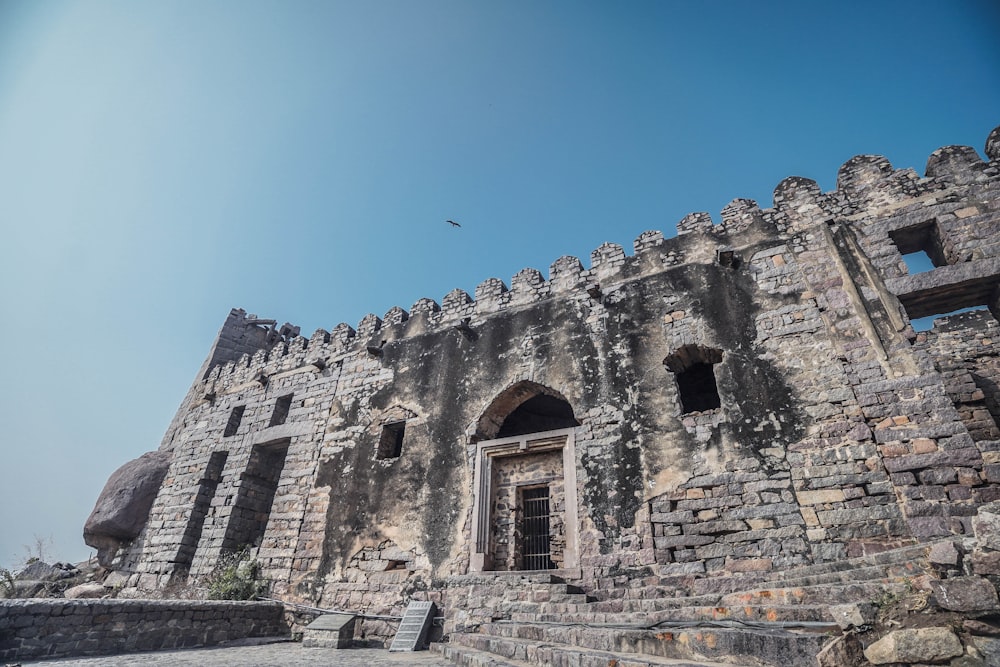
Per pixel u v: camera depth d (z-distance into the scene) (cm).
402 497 1126
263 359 1717
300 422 1423
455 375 1237
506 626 701
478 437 1124
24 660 634
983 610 327
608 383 1024
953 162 956
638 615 583
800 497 771
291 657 723
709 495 832
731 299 1002
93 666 588
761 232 1057
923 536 677
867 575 514
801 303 934
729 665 385
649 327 1050
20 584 1600
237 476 1441
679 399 945
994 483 673
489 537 1005
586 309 1150
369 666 615
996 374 1007
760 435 844
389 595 1013
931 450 723
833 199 1031
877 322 854
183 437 1712
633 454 927
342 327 1565
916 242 969
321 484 1260
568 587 816
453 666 630
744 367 916
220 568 1277
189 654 740
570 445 998
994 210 878
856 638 350
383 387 1335
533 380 1114
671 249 1138
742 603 550
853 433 782
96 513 1655
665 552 815
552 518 1005
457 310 1361
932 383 769
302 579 1134
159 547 1452
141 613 795
